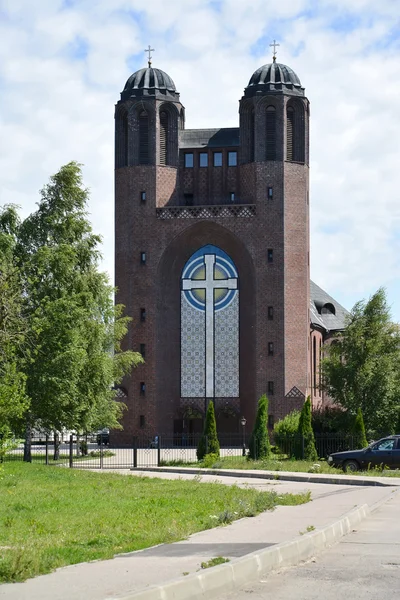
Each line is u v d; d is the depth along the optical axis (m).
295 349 74.69
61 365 46.88
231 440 75.69
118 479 35.16
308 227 78.50
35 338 46.22
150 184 76.69
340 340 65.00
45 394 46.69
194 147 78.56
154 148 76.94
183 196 78.56
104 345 62.94
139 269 76.19
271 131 76.31
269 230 75.50
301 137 76.88
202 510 21.73
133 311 75.88
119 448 73.56
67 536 16.78
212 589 11.59
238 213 75.94
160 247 76.31
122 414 69.75
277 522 18.58
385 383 61.25
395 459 40.78
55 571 12.29
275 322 74.56
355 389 61.56
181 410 76.94
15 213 52.47
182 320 77.69
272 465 44.09
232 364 76.81
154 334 75.31
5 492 28.09
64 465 49.47
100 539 15.95
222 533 16.67
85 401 50.47
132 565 12.70
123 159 78.06
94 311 53.75
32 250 52.34
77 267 53.28
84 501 24.86
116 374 64.31
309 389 77.00
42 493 27.80
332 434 52.78
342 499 25.81
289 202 75.69
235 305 77.06
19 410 33.88
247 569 12.66
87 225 53.62
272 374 74.19
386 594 11.64
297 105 76.88
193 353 77.38
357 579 12.77
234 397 76.62
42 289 49.88
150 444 74.06
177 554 13.78
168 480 34.91
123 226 77.12
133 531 17.38
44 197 53.81
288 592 11.84
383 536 17.81
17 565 12.09
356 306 63.66
